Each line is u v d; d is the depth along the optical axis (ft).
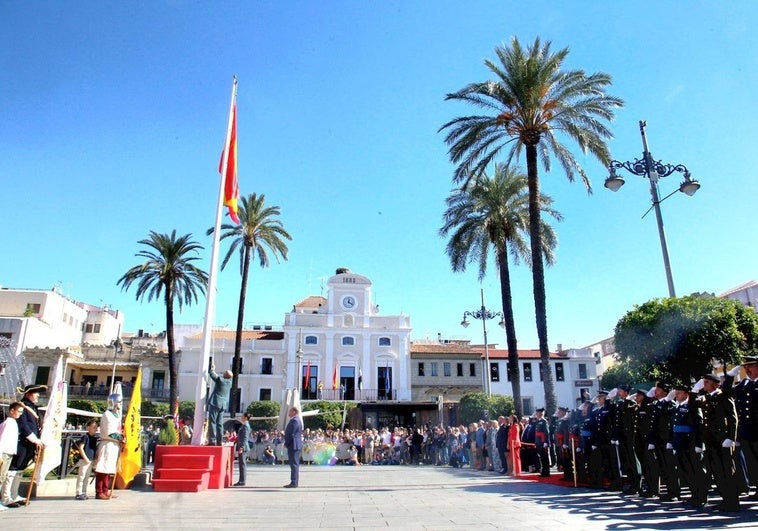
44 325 180.75
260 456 98.37
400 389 173.37
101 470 34.86
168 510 30.30
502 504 32.96
